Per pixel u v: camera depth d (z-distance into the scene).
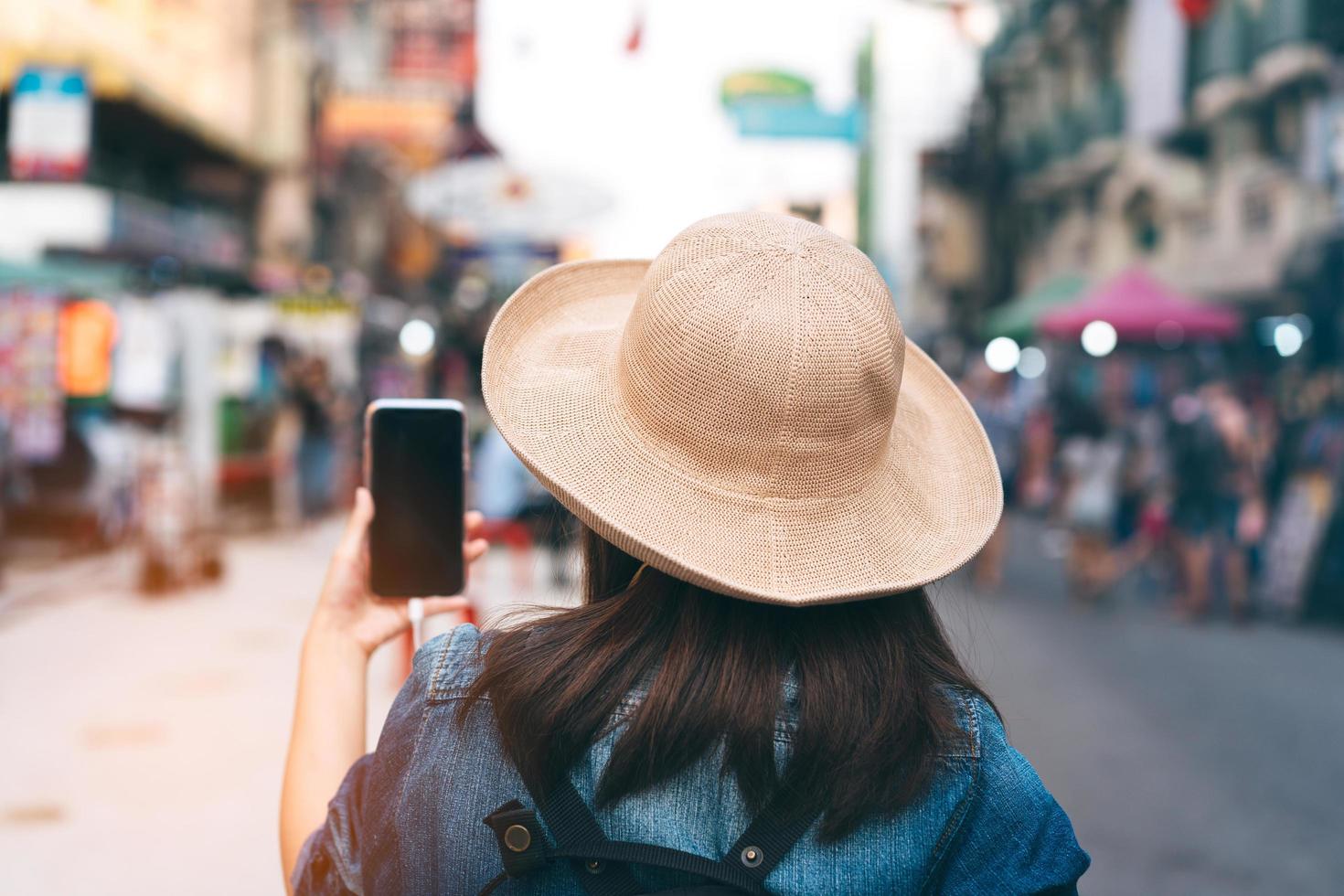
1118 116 24.55
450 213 11.77
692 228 1.09
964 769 1.02
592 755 1.01
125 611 8.35
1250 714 6.18
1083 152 25.98
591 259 1.34
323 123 24.45
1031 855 1.01
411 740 1.06
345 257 27.75
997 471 1.22
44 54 14.20
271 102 22.06
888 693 1.02
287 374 14.04
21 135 12.93
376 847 1.04
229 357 13.55
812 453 1.04
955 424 1.29
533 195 11.73
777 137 14.18
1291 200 17.12
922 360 1.36
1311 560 9.27
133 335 11.62
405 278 31.73
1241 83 18.61
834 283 1.04
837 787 0.98
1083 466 9.94
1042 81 30.11
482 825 1.00
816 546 1.05
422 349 19.81
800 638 1.04
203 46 19.08
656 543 1.04
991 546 10.66
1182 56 20.80
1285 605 9.44
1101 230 25.94
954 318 35.41
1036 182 29.38
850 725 0.99
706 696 1.00
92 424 11.08
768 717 0.99
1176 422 9.74
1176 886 3.86
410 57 25.50
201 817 4.29
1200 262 19.88
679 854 0.97
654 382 1.06
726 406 1.03
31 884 3.66
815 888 0.98
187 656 6.91
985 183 34.00
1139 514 11.76
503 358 1.20
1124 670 7.23
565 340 1.22
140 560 8.92
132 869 3.81
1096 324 15.21
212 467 12.29
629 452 1.08
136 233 14.51
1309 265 13.93
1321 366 12.62
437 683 1.08
